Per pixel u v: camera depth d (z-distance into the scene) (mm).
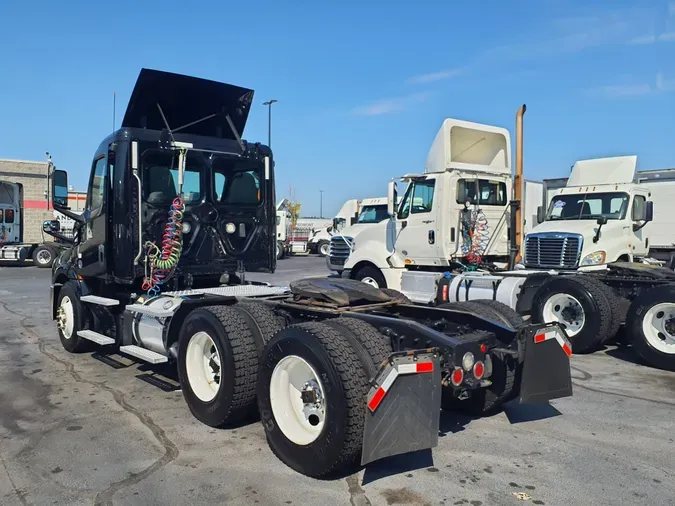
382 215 18078
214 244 6711
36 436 4703
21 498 3633
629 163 11195
